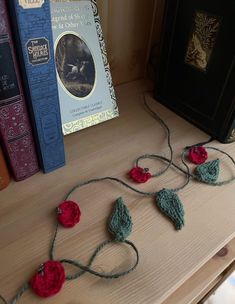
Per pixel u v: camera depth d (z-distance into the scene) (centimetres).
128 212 36
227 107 45
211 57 45
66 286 29
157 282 30
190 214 37
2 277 29
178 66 50
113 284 29
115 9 51
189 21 46
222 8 41
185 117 53
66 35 42
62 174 41
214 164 43
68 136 48
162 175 42
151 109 55
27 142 36
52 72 33
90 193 38
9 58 30
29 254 32
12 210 36
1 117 32
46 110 35
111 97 49
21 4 27
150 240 33
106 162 43
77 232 34
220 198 39
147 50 61
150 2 54
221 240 34
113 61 57
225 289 66
